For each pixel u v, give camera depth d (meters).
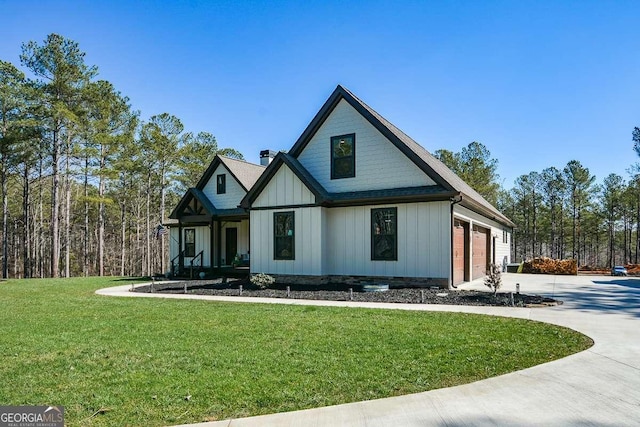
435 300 10.90
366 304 10.51
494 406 3.93
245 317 8.70
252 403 4.06
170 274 21.78
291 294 12.62
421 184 13.70
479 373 4.90
